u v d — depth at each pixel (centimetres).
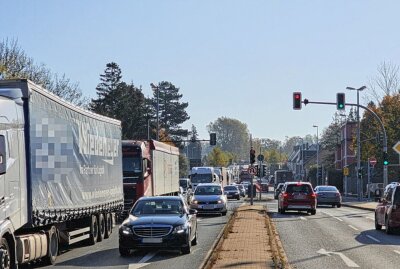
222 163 14738
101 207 2220
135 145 3288
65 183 1770
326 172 10112
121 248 1845
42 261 1662
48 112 1628
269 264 1542
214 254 1725
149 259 1769
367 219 3453
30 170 1477
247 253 1772
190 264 1645
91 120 2103
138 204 2020
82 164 1962
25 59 5928
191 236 1975
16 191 1394
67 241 1877
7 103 1378
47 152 1612
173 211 1986
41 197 1552
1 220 1288
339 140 12100
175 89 12025
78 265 1658
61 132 1741
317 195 5109
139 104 9781
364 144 7725
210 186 3944
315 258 1758
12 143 1385
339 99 4178
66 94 6925
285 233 2562
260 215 3562
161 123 11688
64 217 1764
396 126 7325
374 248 2025
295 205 3900
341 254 1856
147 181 3369
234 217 3378
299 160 17275
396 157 7406
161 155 3878
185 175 11956
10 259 1349
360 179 6244
